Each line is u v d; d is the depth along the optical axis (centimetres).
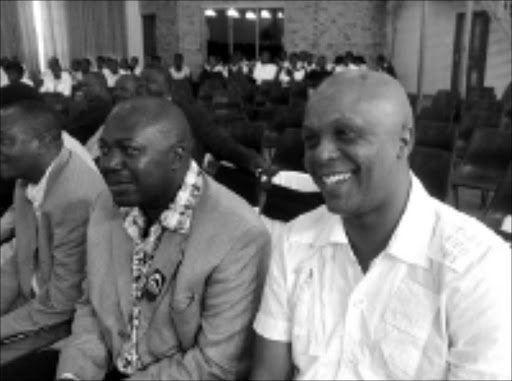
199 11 1376
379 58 1104
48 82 958
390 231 92
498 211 246
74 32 1230
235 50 1397
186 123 129
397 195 90
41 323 161
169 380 123
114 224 133
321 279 100
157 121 121
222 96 671
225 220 123
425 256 89
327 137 85
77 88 927
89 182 161
